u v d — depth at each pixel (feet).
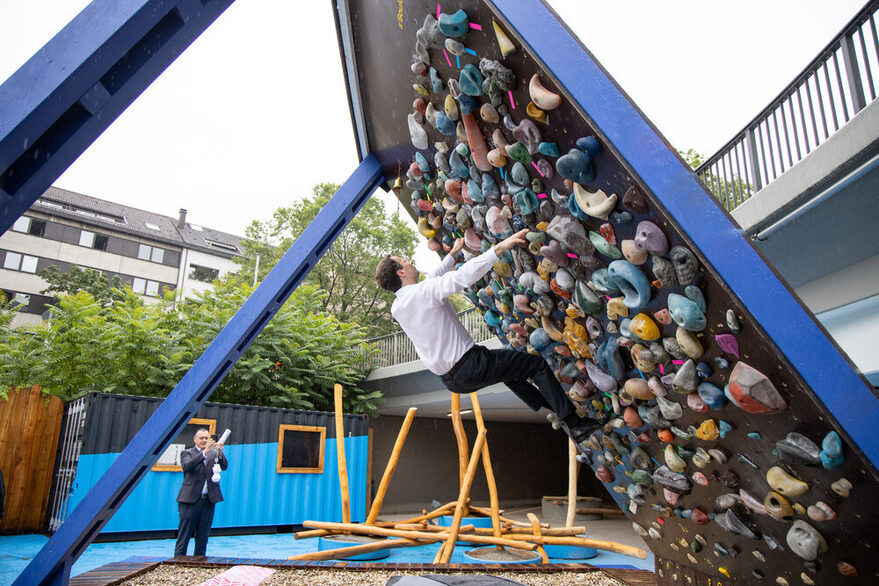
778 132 23.18
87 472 29.48
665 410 8.11
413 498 62.13
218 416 34.22
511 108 7.20
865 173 17.10
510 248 9.11
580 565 18.75
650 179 5.82
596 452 11.57
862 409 5.49
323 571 17.65
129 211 133.80
